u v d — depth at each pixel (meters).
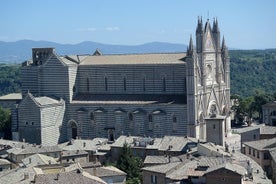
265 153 175.25
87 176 138.75
